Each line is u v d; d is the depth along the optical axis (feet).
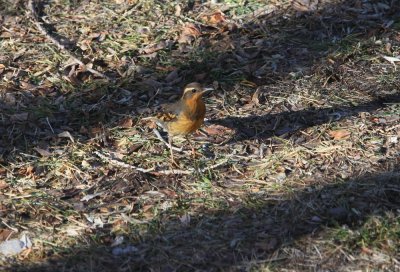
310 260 33.09
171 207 36.96
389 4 53.01
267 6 53.01
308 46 49.47
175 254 33.99
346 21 51.44
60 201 38.01
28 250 34.83
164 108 40.93
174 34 50.83
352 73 46.85
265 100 45.01
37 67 48.57
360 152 39.88
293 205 36.29
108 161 40.68
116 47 49.98
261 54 48.91
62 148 41.96
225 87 46.34
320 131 41.93
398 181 37.29
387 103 43.93
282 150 40.73
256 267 32.86
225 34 50.67
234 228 35.24
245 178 38.88
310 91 45.37
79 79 47.47
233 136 42.24
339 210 35.63
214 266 33.17
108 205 37.50
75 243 35.09
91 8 53.98
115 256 34.12
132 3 53.98
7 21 53.06
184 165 40.14
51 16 53.36
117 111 44.70
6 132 43.21
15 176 40.14
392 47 48.85
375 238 33.91
